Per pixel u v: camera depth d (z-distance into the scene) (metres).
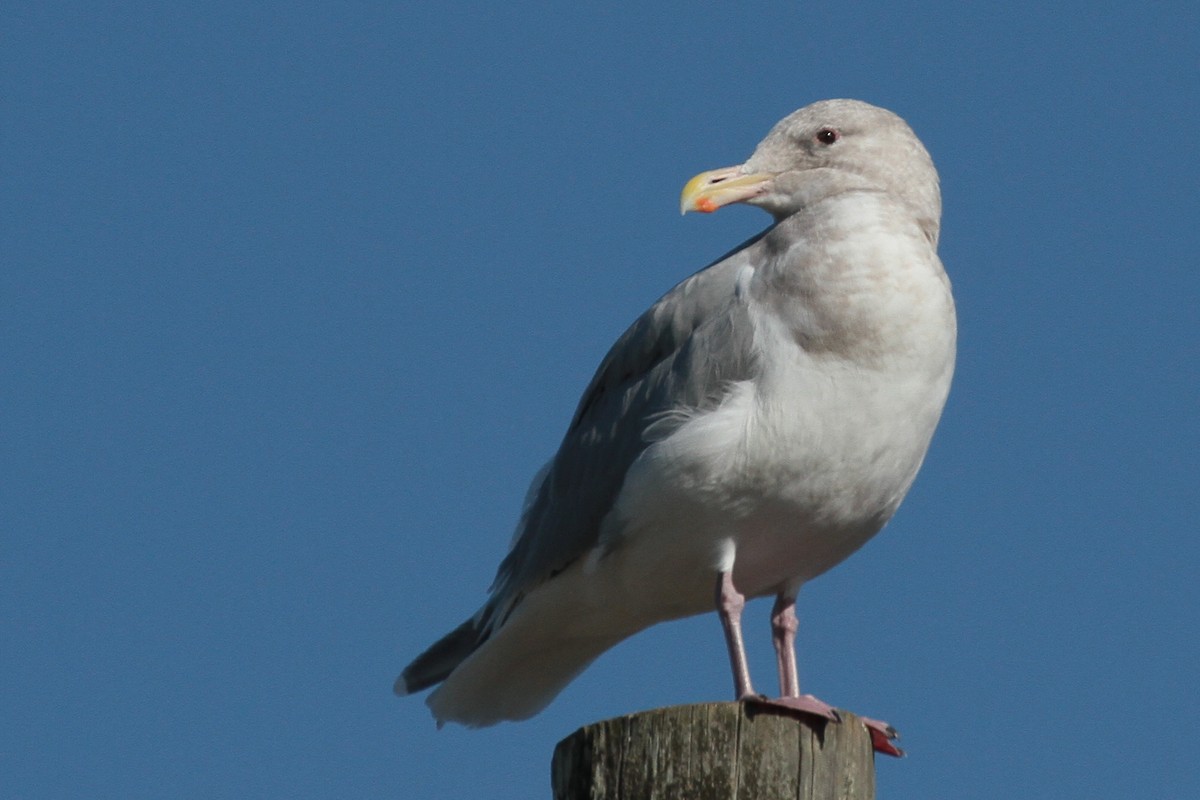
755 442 11.91
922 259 12.11
